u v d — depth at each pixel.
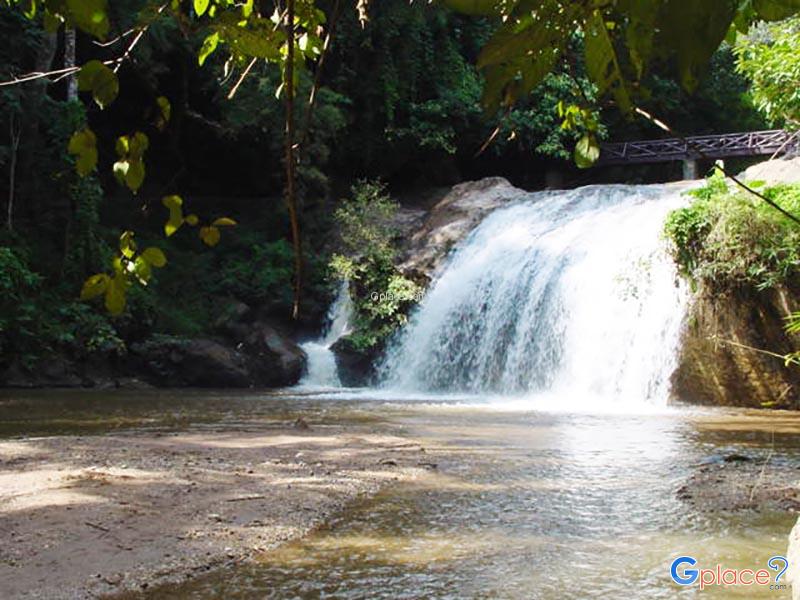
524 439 9.80
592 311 17.34
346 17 23.86
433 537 5.20
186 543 4.97
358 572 4.46
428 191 28.48
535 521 5.59
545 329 18.23
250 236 24.27
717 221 14.25
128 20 14.16
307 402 15.73
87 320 19.44
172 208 1.41
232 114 22.08
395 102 27.05
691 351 14.90
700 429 10.98
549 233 20.30
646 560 4.68
